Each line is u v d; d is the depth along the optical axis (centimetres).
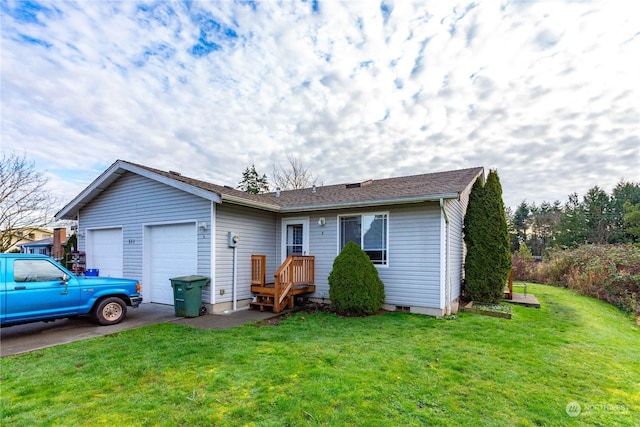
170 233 930
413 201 789
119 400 332
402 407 324
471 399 345
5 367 423
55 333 604
